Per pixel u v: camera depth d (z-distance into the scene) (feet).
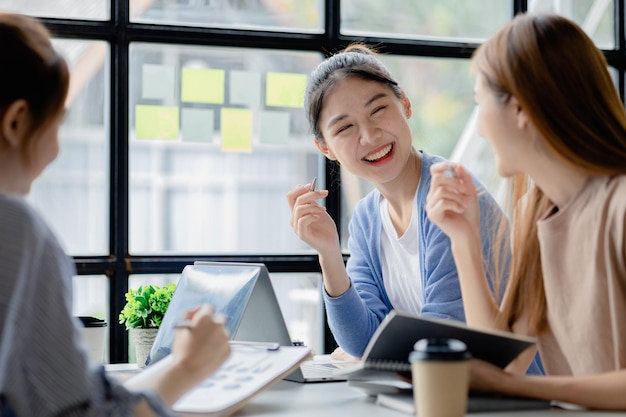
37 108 3.78
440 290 6.61
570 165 4.75
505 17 10.85
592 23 11.05
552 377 4.45
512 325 5.38
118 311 9.43
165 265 9.58
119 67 9.43
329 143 7.20
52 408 3.33
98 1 9.40
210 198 10.16
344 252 10.09
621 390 4.33
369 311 7.06
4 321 3.28
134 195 9.78
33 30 3.89
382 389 4.82
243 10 9.88
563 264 5.02
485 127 4.96
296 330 10.07
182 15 9.69
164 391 3.96
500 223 6.27
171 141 9.84
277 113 10.19
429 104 10.64
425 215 6.83
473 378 4.43
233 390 4.53
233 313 5.74
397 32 10.41
